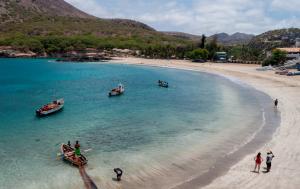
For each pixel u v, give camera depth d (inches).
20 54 7839.6
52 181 1195.3
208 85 3661.4
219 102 2625.5
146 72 5128.0
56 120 2053.4
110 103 2605.8
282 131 1736.0
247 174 1200.8
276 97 2770.7
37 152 1487.5
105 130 1829.5
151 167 1307.8
